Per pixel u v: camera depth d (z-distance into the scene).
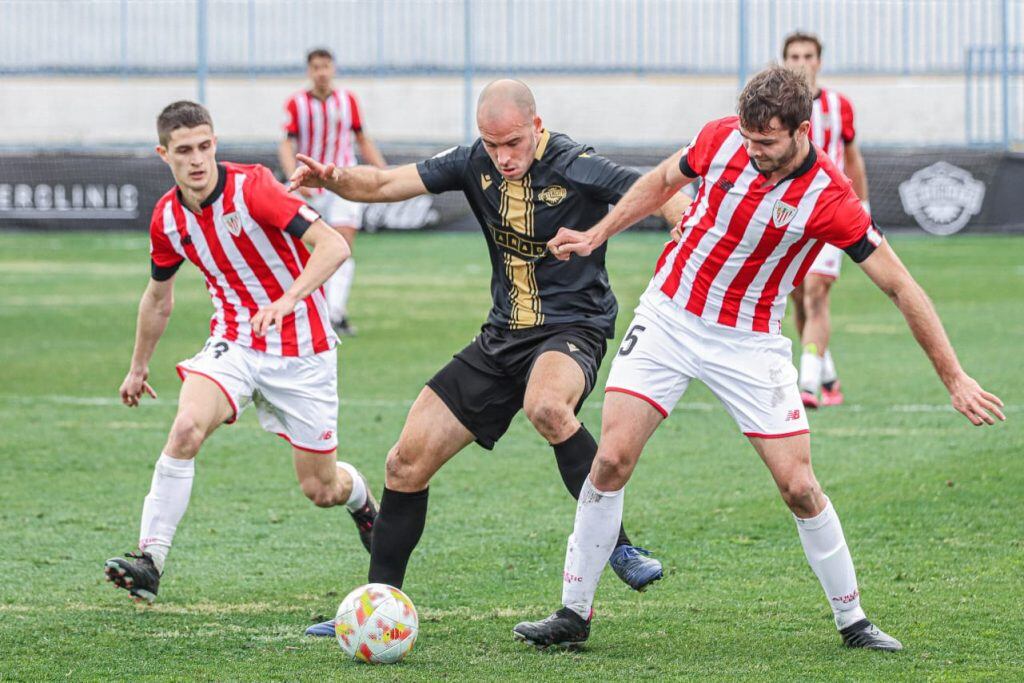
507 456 17.03
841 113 20.67
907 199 46.09
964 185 45.88
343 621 9.41
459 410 10.63
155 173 48.06
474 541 13.17
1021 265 39.03
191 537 13.41
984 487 14.62
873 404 19.91
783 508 14.17
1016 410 18.84
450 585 11.72
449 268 40.22
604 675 9.06
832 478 15.32
